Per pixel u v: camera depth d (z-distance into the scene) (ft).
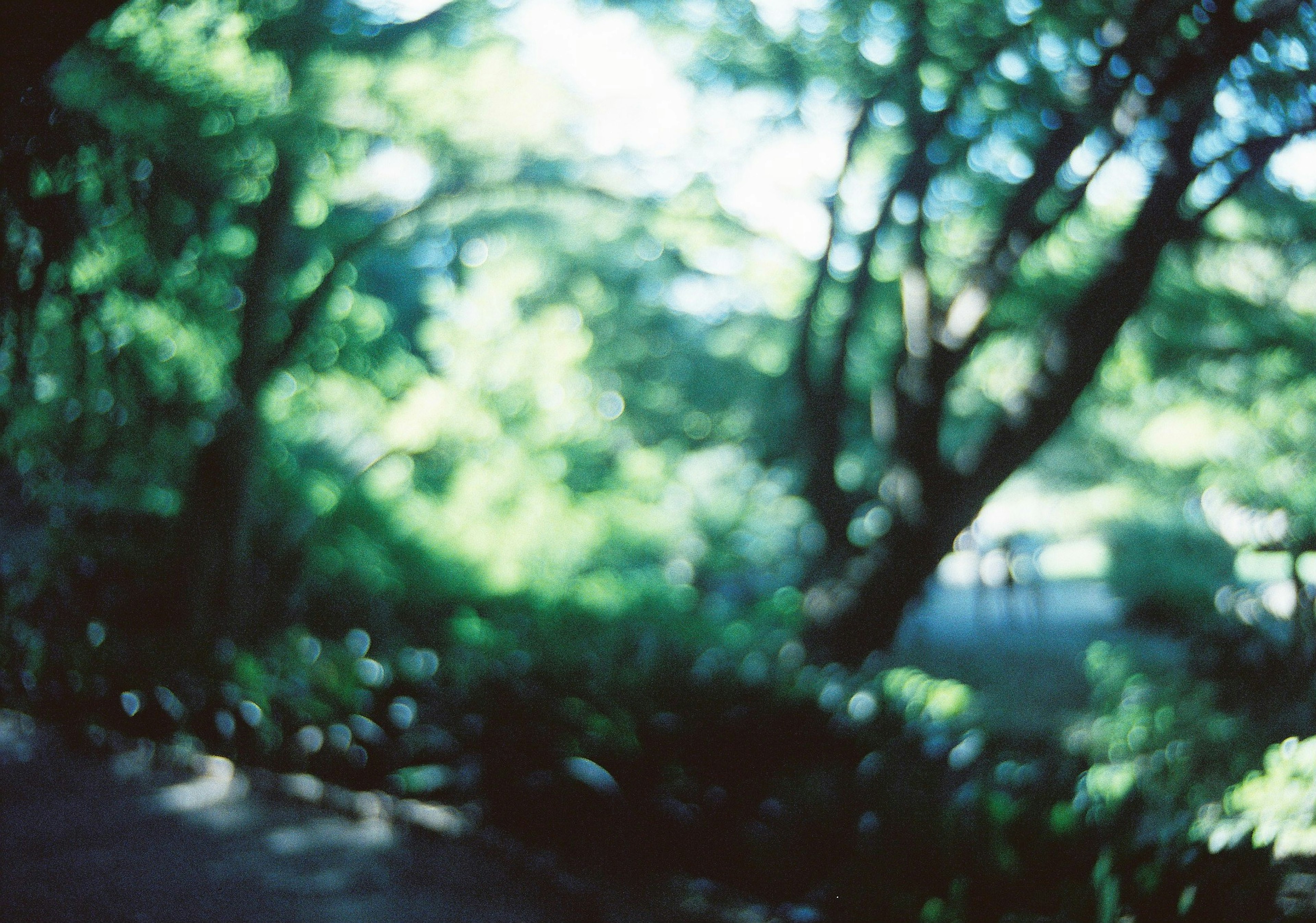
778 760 20.36
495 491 44.21
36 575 33.91
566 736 22.47
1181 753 25.71
